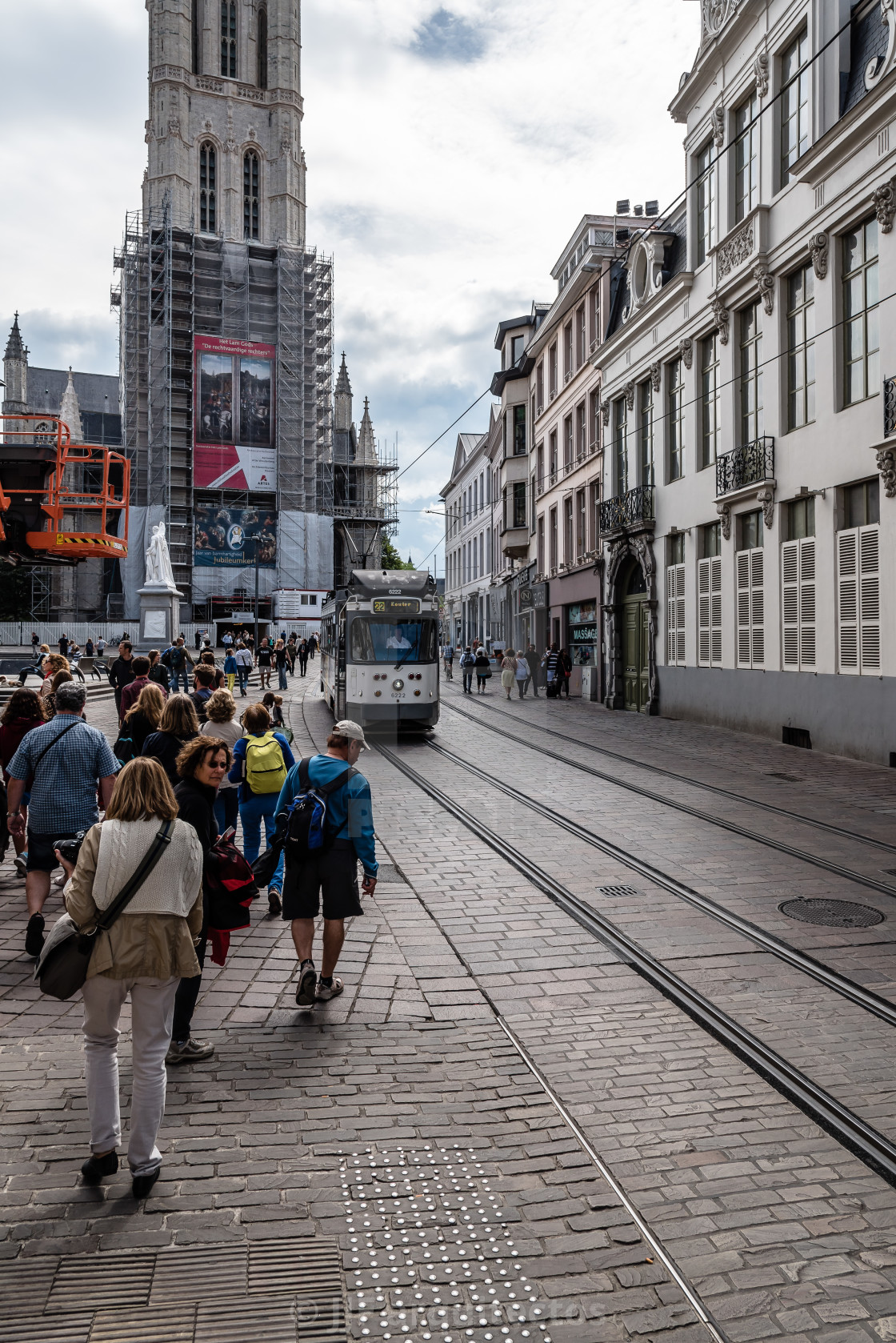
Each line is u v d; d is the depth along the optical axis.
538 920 7.09
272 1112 4.21
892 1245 3.32
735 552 19.52
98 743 6.06
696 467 21.48
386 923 7.02
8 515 12.28
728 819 10.48
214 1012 5.35
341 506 79.69
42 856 5.86
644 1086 4.52
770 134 18.08
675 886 7.91
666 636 23.02
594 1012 5.42
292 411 68.00
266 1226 3.37
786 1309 3.00
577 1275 3.16
